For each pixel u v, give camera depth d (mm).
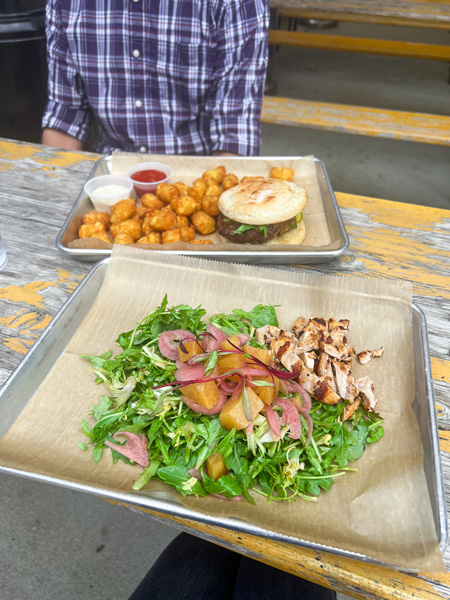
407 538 271
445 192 1357
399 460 320
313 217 584
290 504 302
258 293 447
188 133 859
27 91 1068
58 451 333
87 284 445
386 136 1081
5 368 409
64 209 600
